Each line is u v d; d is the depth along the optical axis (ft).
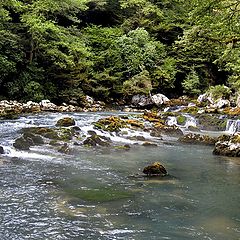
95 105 79.97
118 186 24.38
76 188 23.49
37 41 73.00
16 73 72.59
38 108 66.74
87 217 18.31
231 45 48.49
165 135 52.37
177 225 17.72
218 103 78.07
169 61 94.99
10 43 67.87
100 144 41.32
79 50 76.13
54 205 19.93
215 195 23.04
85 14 100.99
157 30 102.94
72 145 39.88
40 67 75.51
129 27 102.06
